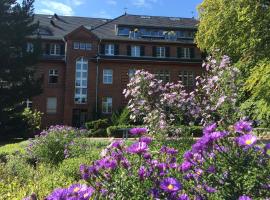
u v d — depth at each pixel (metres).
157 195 3.21
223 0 29.56
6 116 33.84
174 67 49.69
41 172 9.33
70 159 10.16
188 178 3.51
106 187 3.62
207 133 3.51
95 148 13.23
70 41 48.16
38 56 36.38
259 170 3.25
